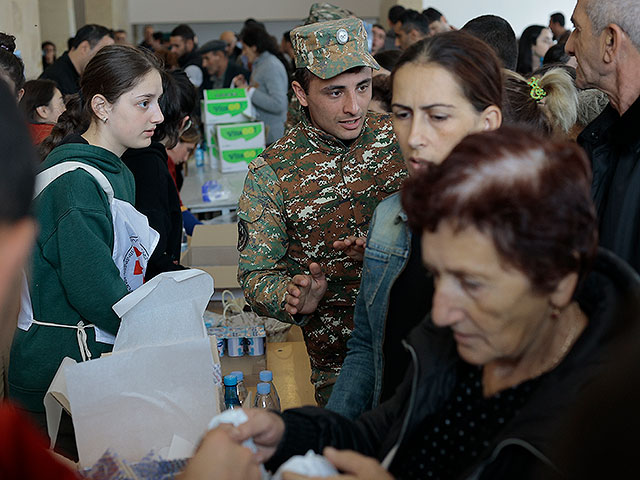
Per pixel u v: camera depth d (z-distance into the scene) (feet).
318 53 6.03
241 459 2.90
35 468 2.30
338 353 6.64
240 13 42.63
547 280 2.47
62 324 6.23
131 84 6.63
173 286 4.96
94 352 6.30
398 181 6.39
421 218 2.56
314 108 6.26
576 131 5.81
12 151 1.93
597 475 2.10
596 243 2.59
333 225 6.38
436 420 3.16
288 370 7.23
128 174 7.27
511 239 2.39
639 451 2.01
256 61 20.43
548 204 2.39
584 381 2.52
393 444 3.26
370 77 6.26
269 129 19.77
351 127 6.26
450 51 3.81
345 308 6.53
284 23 44.06
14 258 1.96
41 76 16.35
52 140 7.25
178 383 4.32
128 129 6.79
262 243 6.33
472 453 2.97
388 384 4.51
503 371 2.99
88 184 6.18
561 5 42.50
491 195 2.41
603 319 2.64
